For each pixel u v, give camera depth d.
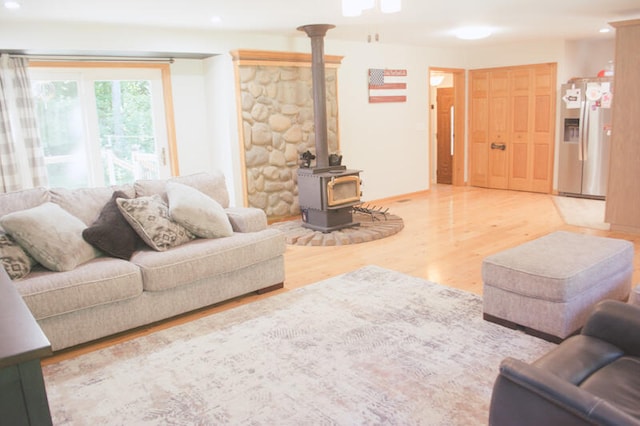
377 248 4.94
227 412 2.29
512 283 2.91
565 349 1.93
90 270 3.01
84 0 3.80
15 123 4.83
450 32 6.14
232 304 3.63
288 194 6.14
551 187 7.62
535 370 1.56
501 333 2.95
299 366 2.67
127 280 3.06
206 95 6.06
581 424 1.40
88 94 5.34
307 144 6.22
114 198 3.56
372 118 7.07
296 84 6.00
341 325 3.16
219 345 2.96
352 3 3.38
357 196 5.62
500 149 8.13
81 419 2.28
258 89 5.70
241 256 3.56
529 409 1.54
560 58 7.27
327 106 6.26
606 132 6.82
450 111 8.72
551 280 2.72
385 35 6.21
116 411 2.34
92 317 2.99
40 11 4.09
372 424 2.15
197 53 5.45
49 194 3.45
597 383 1.71
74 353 2.95
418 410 2.24
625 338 1.92
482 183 8.47
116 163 5.64
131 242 3.39
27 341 1.18
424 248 4.88
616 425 1.31
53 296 2.79
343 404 2.31
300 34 5.86
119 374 2.68
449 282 3.88
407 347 2.83
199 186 4.11
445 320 3.16
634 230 5.15
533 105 7.63
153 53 5.34
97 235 3.23
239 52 5.44
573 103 7.09
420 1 4.36
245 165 5.72
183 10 4.33
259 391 2.45
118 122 5.58
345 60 6.61
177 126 5.93
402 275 4.07
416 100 7.64
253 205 5.85
